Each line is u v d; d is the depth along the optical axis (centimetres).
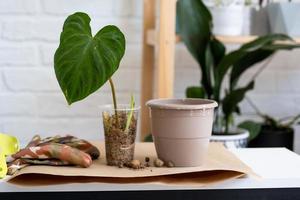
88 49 101
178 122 106
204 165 109
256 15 188
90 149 118
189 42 173
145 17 197
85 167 107
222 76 172
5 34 201
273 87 218
